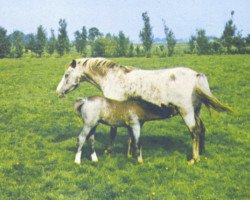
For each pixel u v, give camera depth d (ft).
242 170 36.94
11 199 30.66
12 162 38.68
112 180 34.22
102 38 225.76
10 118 58.39
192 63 118.52
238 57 130.93
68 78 42.11
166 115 38.27
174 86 37.14
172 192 31.96
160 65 120.16
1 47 215.72
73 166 37.55
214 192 32.12
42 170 36.70
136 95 38.65
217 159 39.78
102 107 36.86
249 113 59.00
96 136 47.78
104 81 40.34
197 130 38.01
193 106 38.11
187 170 36.68
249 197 31.35
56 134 50.19
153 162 38.70
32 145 45.21
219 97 70.95
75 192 32.04
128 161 38.99
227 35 185.16
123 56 221.46
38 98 73.05
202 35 194.18
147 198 30.89
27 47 231.91
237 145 44.91
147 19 217.15
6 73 110.63
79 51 251.19
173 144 45.14
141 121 38.37
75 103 37.52
